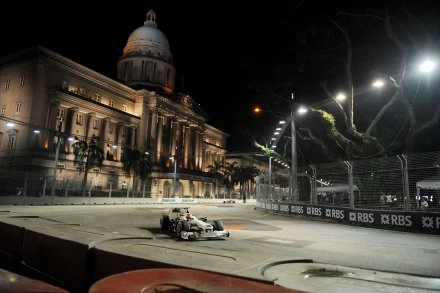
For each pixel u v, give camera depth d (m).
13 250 7.90
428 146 30.92
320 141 34.44
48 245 6.48
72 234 6.71
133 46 99.94
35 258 6.85
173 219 15.36
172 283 3.05
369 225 20.08
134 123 80.56
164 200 58.91
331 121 30.72
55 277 6.09
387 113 34.88
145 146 82.25
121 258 4.93
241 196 104.62
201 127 107.00
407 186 18.70
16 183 37.03
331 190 28.30
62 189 41.50
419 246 12.77
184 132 99.00
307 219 25.09
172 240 12.84
